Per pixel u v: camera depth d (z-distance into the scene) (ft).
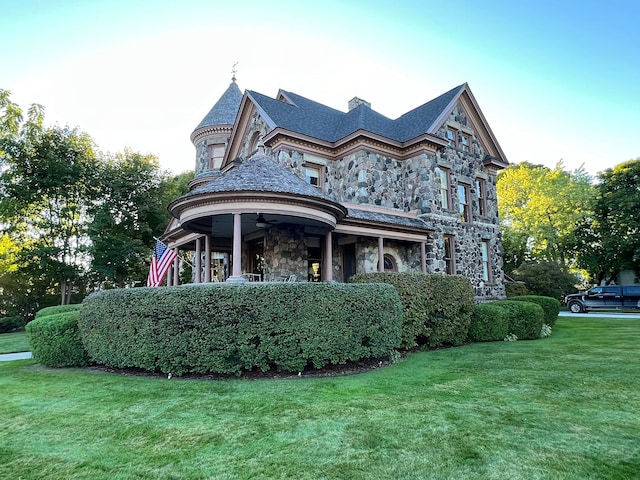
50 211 83.56
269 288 23.48
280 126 50.16
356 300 25.46
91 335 26.89
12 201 75.61
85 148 85.20
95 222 81.05
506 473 10.79
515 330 40.16
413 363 27.43
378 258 47.42
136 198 91.91
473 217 60.59
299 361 23.43
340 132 56.34
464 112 62.80
